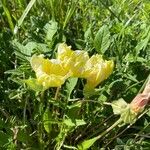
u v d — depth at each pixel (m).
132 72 0.29
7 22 0.34
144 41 0.28
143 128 0.25
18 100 0.27
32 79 0.22
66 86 0.25
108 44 0.27
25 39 0.30
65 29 0.33
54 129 0.26
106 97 0.27
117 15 0.35
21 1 0.34
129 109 0.21
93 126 0.27
